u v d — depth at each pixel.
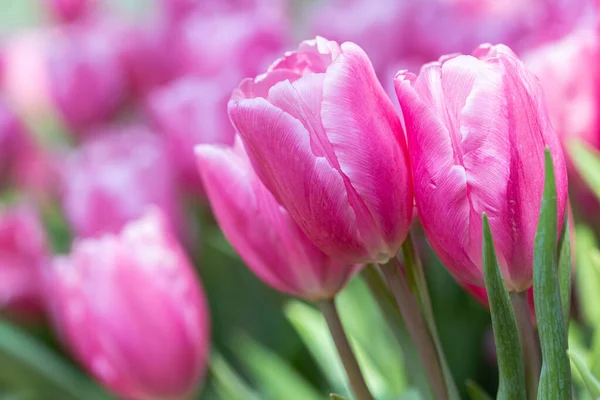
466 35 0.76
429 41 0.77
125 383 0.66
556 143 0.45
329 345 0.67
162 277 0.65
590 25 0.59
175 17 0.99
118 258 0.65
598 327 0.51
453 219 0.45
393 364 0.66
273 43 0.83
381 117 0.46
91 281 0.65
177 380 0.66
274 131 0.45
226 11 0.96
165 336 0.65
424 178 0.45
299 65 0.47
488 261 0.44
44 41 1.21
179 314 0.65
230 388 0.67
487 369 0.77
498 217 0.45
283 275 0.50
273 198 0.49
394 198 0.46
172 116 0.81
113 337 0.65
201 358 0.66
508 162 0.45
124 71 1.00
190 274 0.66
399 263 0.48
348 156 0.46
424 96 0.46
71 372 0.90
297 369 0.83
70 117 1.01
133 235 0.66
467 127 0.45
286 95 0.46
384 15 0.78
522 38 0.74
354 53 0.46
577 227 0.60
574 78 0.55
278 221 0.49
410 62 0.77
